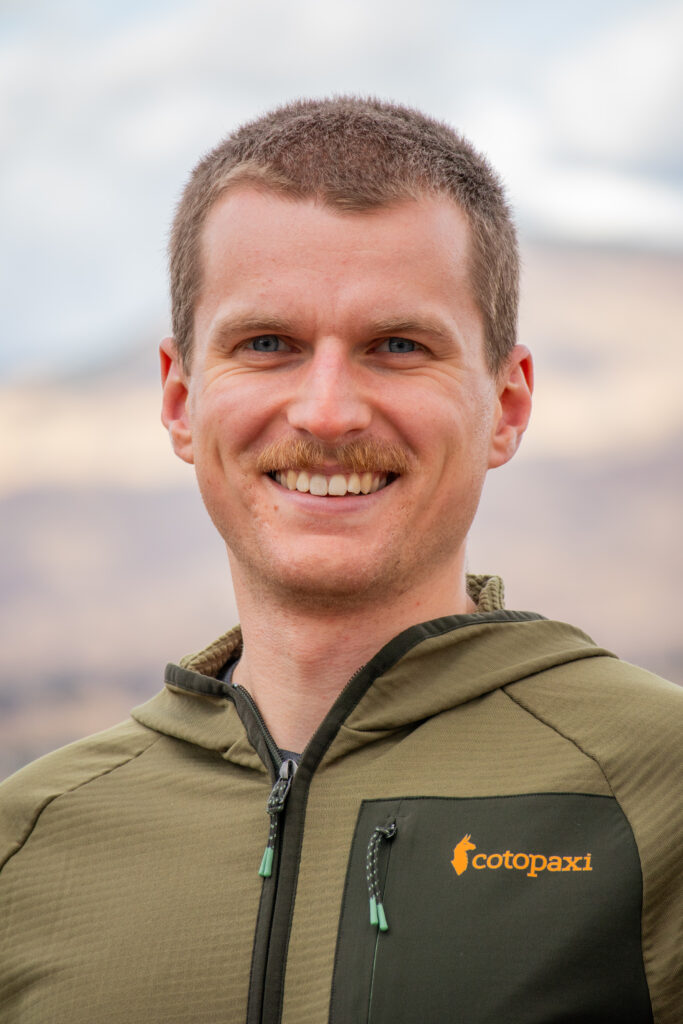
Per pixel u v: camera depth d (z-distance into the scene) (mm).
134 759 1981
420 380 1763
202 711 1972
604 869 1530
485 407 1869
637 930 1505
